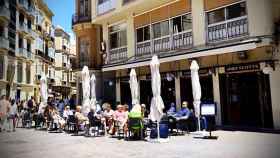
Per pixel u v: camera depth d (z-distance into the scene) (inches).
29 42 1572.3
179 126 520.4
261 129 523.8
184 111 533.0
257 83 560.7
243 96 581.0
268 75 542.6
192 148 373.7
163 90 735.1
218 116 605.3
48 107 689.0
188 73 663.1
